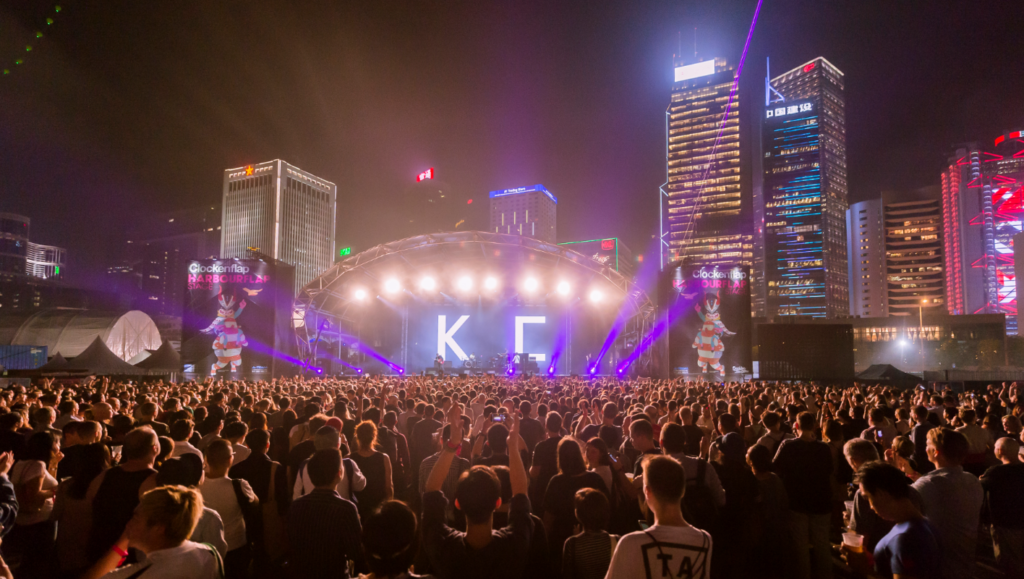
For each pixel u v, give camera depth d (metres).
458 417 4.45
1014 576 4.86
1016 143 178.38
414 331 48.75
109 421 8.12
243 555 4.67
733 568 5.21
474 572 3.08
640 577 2.90
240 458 6.12
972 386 28.81
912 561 3.25
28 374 27.89
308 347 39.50
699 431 7.17
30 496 5.13
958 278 179.62
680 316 35.66
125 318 63.50
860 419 10.52
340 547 3.76
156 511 2.71
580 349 47.59
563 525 4.61
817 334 33.88
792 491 5.87
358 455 5.69
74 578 4.45
